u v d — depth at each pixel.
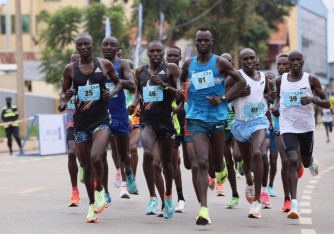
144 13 122.31
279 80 31.28
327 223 29.25
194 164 29.55
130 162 35.09
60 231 26.89
